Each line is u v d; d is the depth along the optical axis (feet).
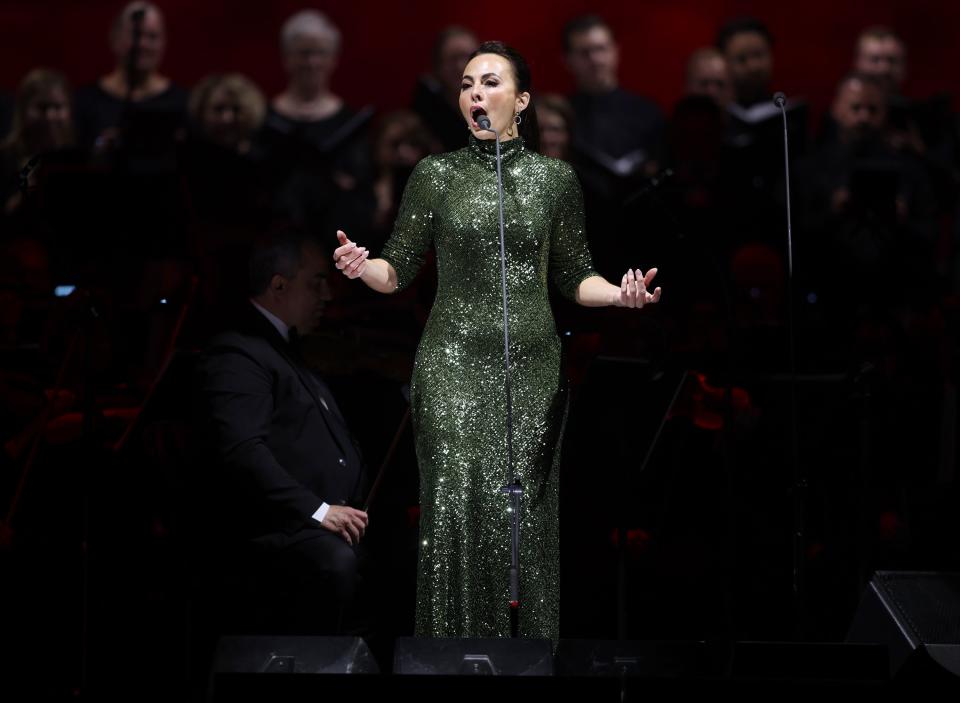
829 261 78.69
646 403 53.72
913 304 76.07
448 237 44.42
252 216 71.97
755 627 60.70
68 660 55.62
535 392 44.37
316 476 51.78
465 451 43.88
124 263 72.90
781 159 84.58
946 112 90.02
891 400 63.26
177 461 52.16
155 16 92.27
